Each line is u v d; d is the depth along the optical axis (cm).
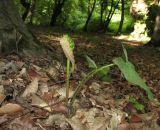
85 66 94
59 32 318
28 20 465
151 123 58
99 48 216
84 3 473
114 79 89
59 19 464
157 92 95
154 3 355
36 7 461
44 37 228
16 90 54
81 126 49
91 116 52
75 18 466
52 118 48
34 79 56
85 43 241
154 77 129
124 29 440
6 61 64
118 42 290
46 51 81
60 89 58
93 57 152
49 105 52
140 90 81
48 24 465
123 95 71
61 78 66
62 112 51
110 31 449
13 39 71
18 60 67
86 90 64
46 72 67
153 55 214
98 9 484
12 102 51
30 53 74
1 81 56
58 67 74
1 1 77
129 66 47
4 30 70
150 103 72
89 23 458
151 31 354
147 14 356
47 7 464
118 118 55
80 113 52
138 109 63
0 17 73
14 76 59
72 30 411
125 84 84
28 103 52
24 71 61
